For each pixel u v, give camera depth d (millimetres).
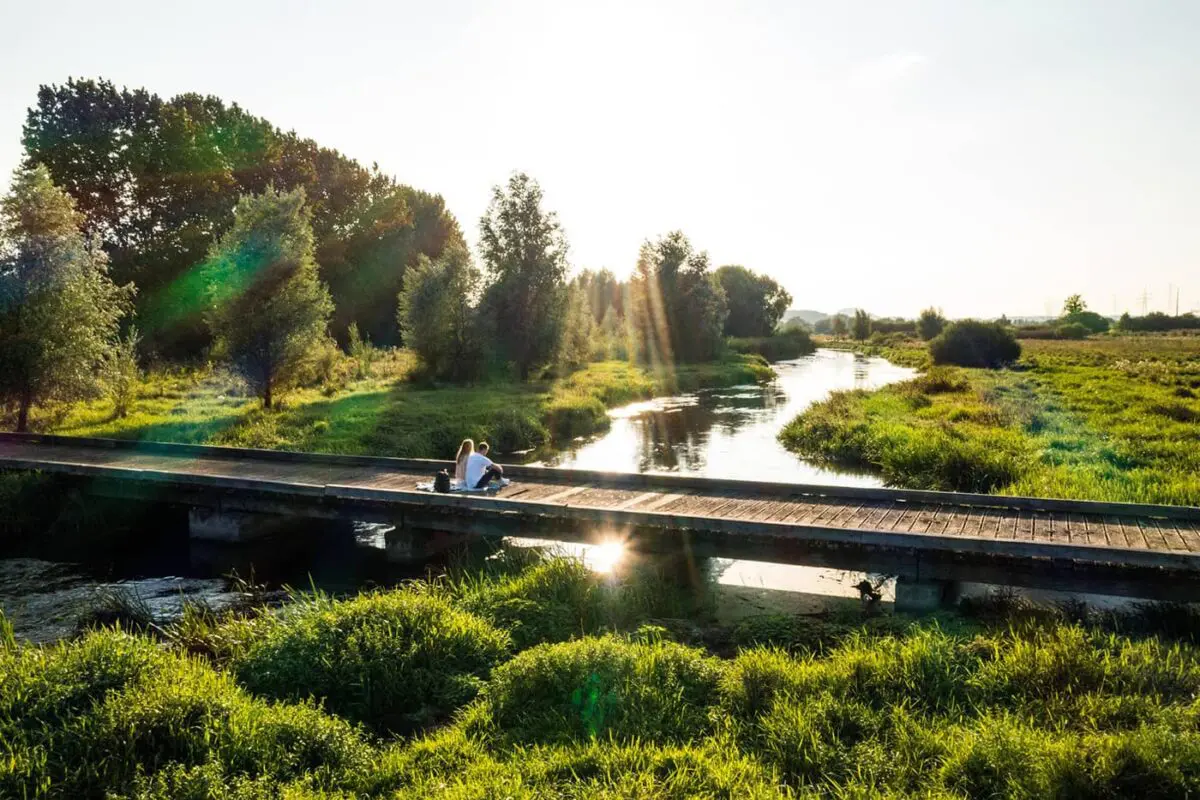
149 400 30219
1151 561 9000
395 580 12523
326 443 21344
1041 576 9672
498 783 5270
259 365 27547
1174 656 7328
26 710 6023
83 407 28234
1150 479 15797
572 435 28203
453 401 30781
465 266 40156
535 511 12156
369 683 7316
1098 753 5293
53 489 16828
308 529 15758
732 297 97125
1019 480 16891
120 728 5797
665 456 23688
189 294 46781
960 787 5238
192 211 50000
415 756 6070
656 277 61812
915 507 12234
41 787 5148
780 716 6352
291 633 8047
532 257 42062
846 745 6000
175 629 9719
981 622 9203
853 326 142375
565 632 9055
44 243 22281
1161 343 86312
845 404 30406
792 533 10641
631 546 11742
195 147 50219
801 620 9508
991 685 6781
